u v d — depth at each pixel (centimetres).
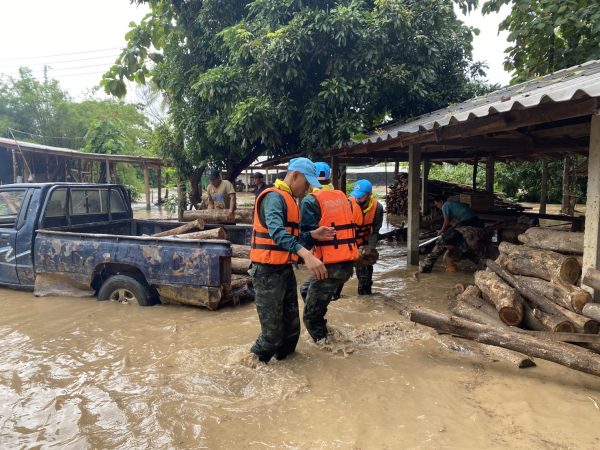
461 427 286
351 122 883
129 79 1217
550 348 338
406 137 628
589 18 915
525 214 943
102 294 571
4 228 630
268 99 929
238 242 745
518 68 1109
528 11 1009
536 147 697
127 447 270
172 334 460
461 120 476
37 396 332
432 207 1273
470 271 774
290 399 324
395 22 898
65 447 270
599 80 413
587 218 428
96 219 711
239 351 404
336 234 394
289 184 376
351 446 267
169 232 697
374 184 3803
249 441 274
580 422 287
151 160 1934
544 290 439
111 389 342
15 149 1605
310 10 907
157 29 1180
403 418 297
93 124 2678
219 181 941
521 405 308
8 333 467
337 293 587
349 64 919
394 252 984
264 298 365
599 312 367
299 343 434
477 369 369
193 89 1073
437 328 393
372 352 409
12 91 2919
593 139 419
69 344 436
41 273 598
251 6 1025
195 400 323
